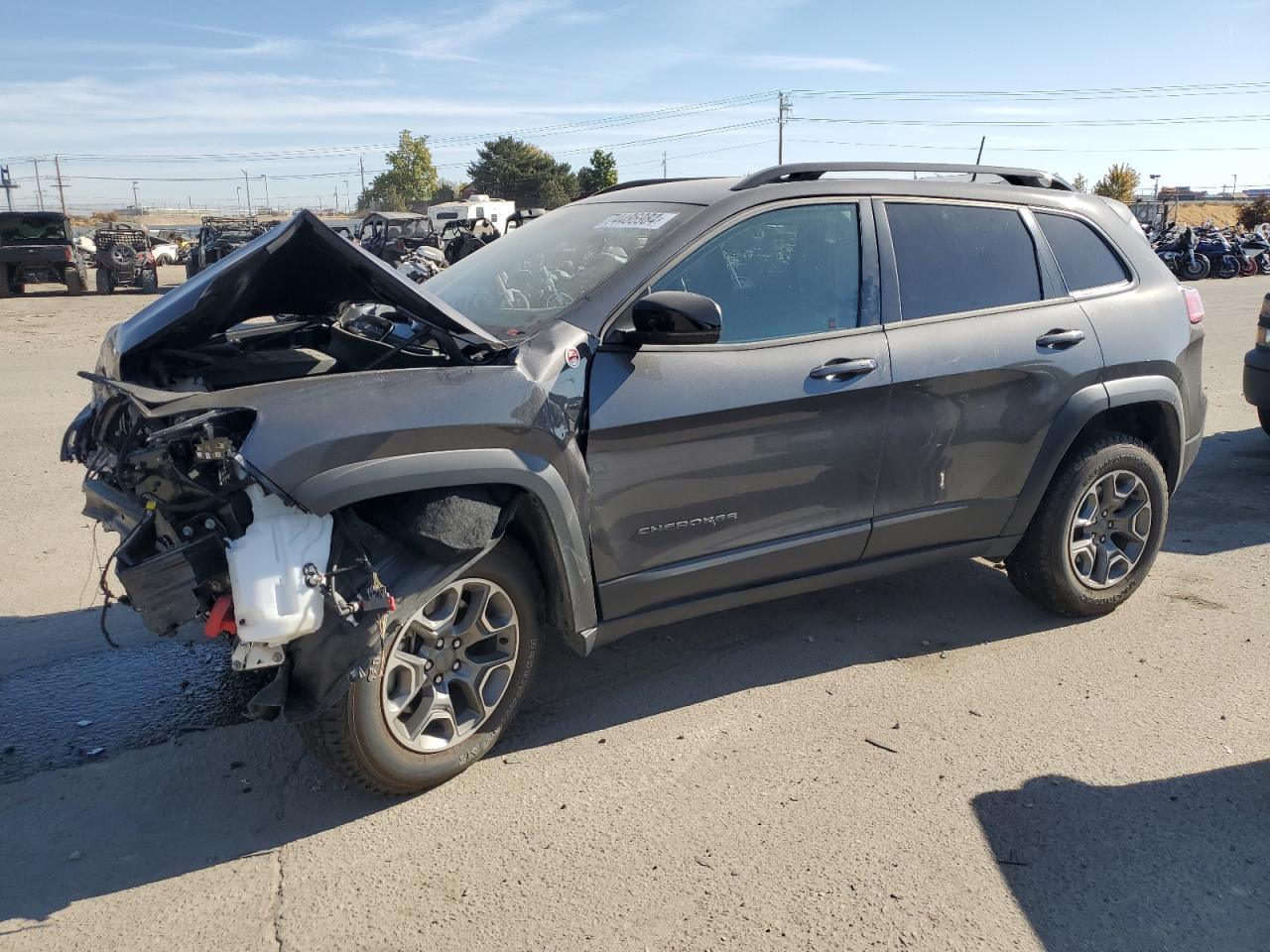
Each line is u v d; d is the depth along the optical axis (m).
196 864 2.93
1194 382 4.77
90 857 2.95
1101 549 4.57
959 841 3.03
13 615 4.56
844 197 3.94
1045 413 4.23
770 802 3.22
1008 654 4.29
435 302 3.19
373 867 2.91
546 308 3.53
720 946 2.60
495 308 3.72
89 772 3.38
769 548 3.73
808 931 2.65
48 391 10.04
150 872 2.89
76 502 6.19
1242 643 4.40
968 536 4.26
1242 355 12.48
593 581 3.40
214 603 2.77
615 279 3.47
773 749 3.54
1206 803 3.23
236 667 2.80
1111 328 4.41
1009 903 2.77
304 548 2.74
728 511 3.61
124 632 4.42
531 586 3.39
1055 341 4.22
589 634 3.44
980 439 4.11
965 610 4.74
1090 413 4.30
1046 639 4.44
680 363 3.45
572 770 3.41
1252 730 3.68
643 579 3.49
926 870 2.90
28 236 25.75
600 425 3.28
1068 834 3.07
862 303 3.87
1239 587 5.04
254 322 4.61
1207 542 5.71
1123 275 4.61
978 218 4.25
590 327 3.36
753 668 4.14
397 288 3.16
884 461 3.90
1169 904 2.78
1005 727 3.69
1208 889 2.85
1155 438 4.78
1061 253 4.44
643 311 3.25
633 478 3.39
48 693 3.89
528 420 3.12
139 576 2.70
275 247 3.21
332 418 2.79
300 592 2.71
